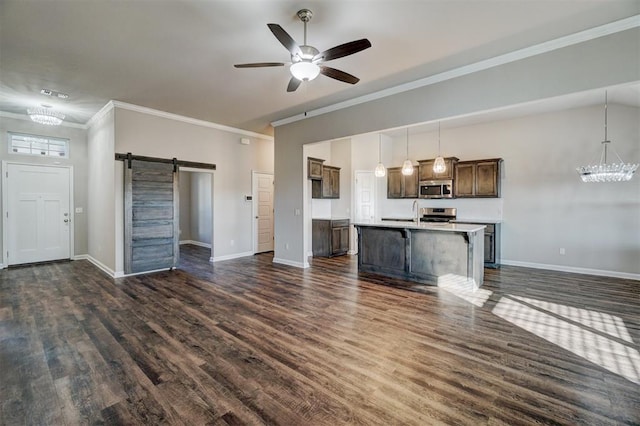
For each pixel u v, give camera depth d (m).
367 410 1.90
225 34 3.03
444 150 7.12
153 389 2.11
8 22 2.80
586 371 2.31
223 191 6.64
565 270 5.62
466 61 3.60
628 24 2.80
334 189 7.71
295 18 2.76
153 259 5.47
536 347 2.69
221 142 6.56
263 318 3.36
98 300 3.93
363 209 7.86
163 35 3.05
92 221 6.22
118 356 2.54
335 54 2.57
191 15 2.71
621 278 5.07
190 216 9.55
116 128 5.02
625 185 5.09
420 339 2.85
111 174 5.11
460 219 6.65
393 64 3.66
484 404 1.94
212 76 4.02
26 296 4.08
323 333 2.98
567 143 5.58
